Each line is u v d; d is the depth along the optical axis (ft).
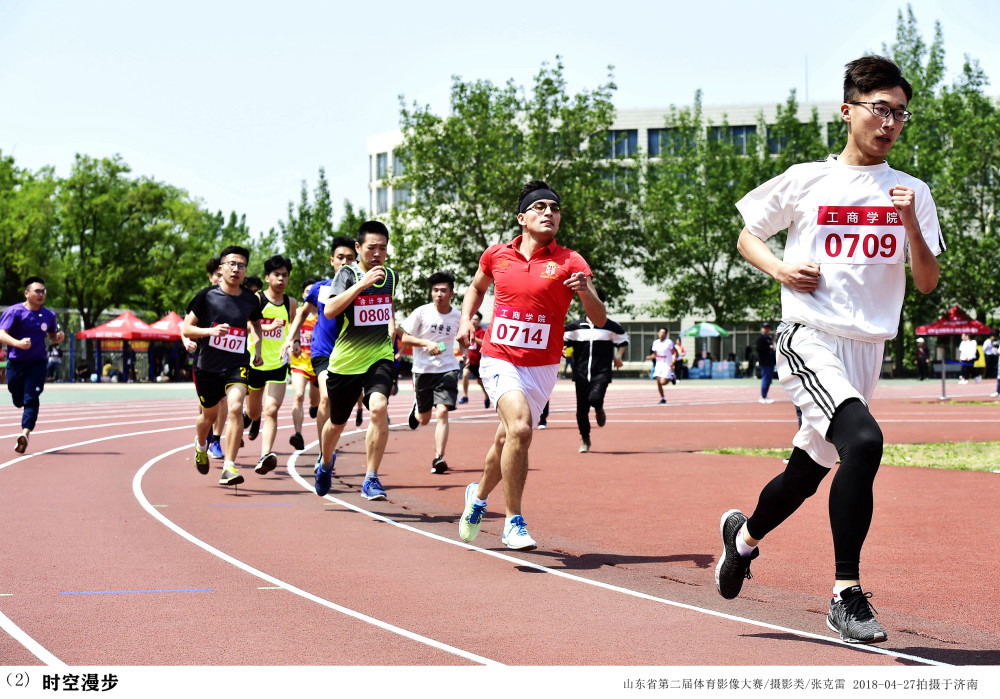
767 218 13.96
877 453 12.17
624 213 160.04
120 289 196.65
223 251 29.73
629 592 16.76
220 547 20.54
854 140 13.48
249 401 37.19
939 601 15.85
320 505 26.71
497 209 154.92
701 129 200.34
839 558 12.27
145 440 47.47
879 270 13.32
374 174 252.42
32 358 38.45
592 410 78.07
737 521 14.20
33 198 186.80
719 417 67.10
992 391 112.98
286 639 13.82
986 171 172.76
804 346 13.28
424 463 37.60
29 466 35.47
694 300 197.67
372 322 25.61
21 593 16.39
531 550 19.47
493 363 19.72
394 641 13.74
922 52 172.55
